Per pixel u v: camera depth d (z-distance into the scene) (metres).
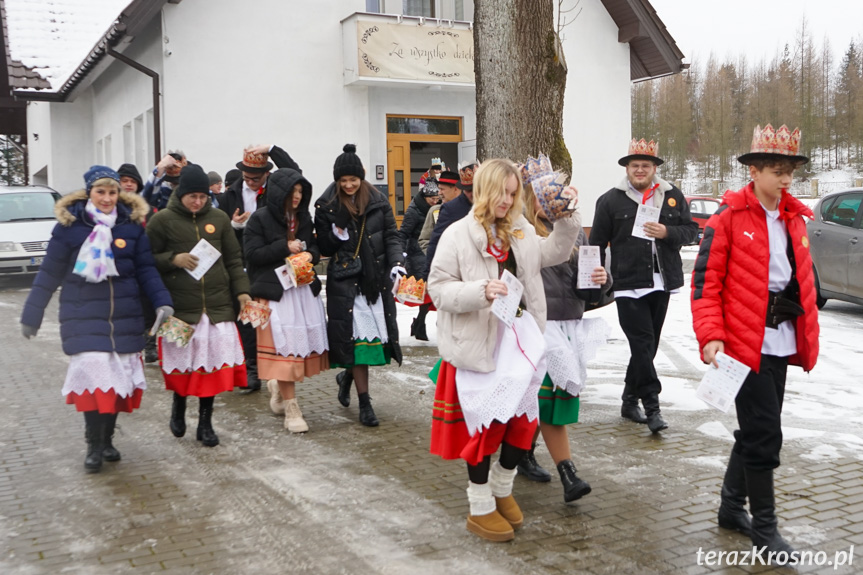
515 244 3.96
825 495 4.59
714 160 69.62
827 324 10.65
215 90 14.84
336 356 6.03
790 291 3.84
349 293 6.04
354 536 4.05
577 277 4.56
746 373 3.65
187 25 14.54
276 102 15.34
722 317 3.80
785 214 3.82
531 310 4.02
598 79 18.48
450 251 3.88
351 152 6.10
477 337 3.84
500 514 4.16
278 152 6.84
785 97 69.56
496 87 7.57
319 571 3.67
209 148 14.86
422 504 4.48
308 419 6.33
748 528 4.05
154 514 4.36
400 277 5.98
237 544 3.96
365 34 15.52
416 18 15.94
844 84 70.62
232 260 5.65
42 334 10.30
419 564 3.73
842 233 11.18
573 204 4.00
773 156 3.69
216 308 5.54
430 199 8.77
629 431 5.90
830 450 5.39
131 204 5.10
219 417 6.41
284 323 5.93
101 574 3.64
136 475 5.01
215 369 5.53
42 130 24.00
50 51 18.47
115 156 18.66
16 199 16.19
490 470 4.27
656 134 70.75
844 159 67.38
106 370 4.93
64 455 5.43
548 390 4.36
